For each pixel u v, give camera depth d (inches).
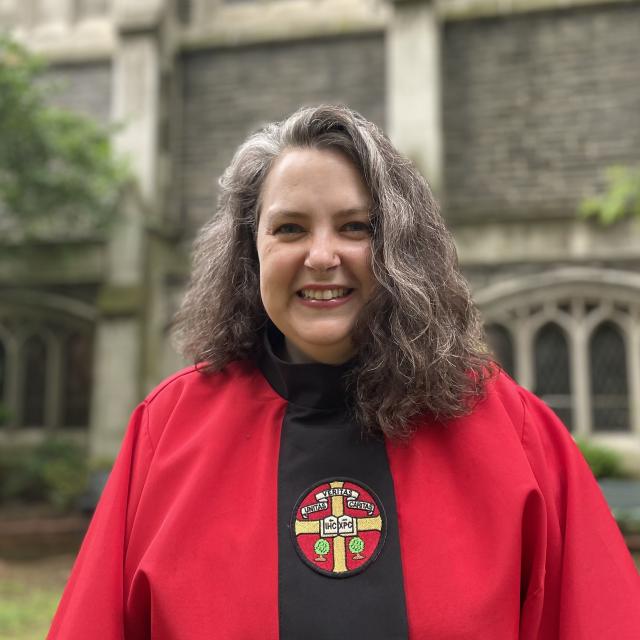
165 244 342.0
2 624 175.6
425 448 50.3
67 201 304.2
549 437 53.5
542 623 48.8
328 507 48.2
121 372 314.0
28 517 294.4
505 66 323.9
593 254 294.7
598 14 317.1
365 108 337.7
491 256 302.5
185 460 51.4
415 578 45.7
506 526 46.4
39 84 370.6
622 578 47.8
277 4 361.1
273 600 45.6
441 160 315.9
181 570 46.6
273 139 56.2
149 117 339.6
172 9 354.0
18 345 351.9
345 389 51.8
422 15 312.3
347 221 50.1
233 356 56.7
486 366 53.8
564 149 314.8
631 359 289.0
